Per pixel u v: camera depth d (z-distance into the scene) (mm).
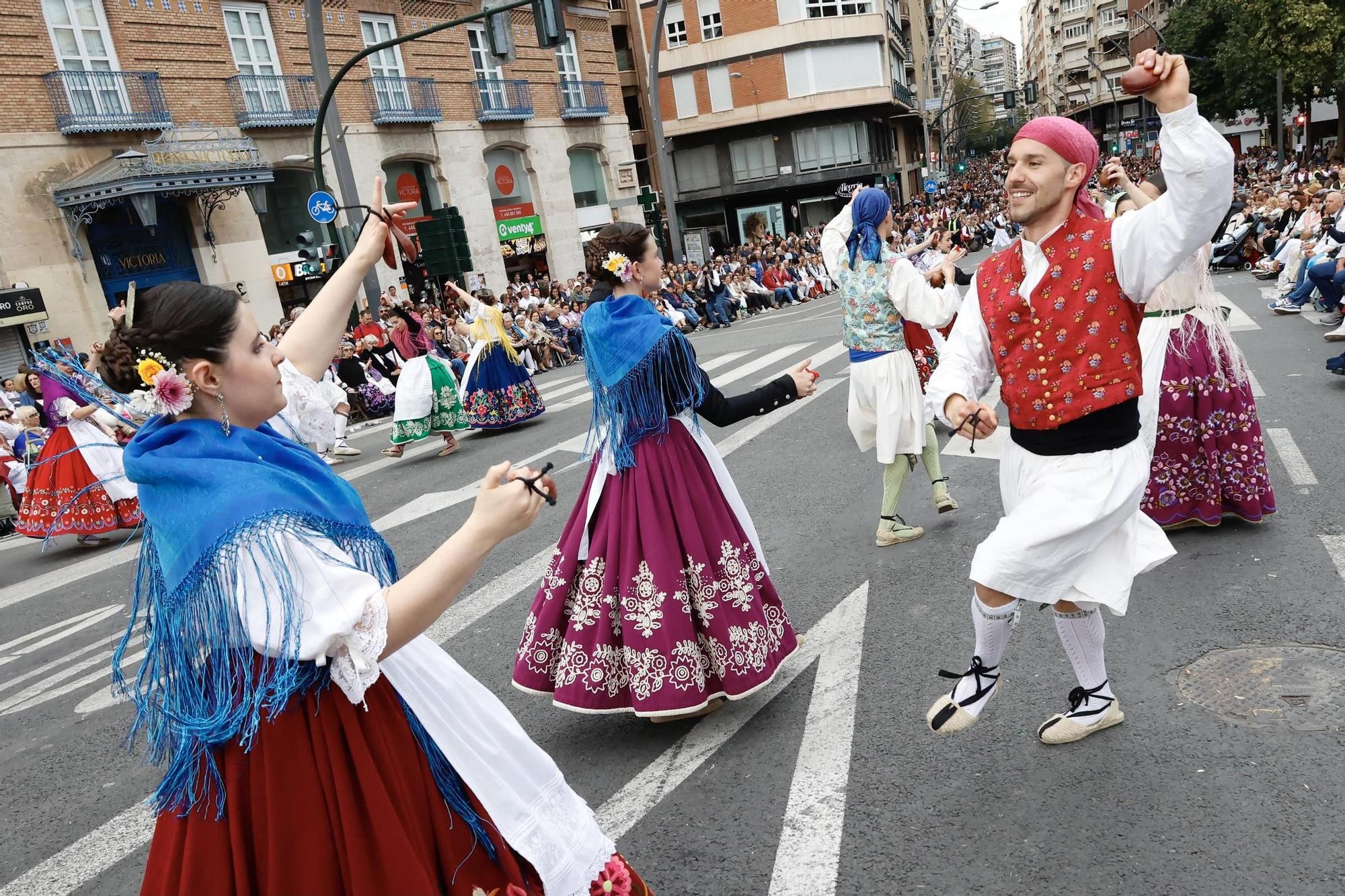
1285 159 46469
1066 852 2582
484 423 10844
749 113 42844
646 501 3396
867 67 42250
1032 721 3266
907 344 5906
